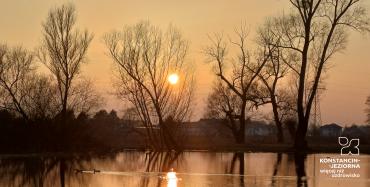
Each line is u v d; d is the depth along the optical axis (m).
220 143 105.38
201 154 82.94
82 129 88.06
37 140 78.81
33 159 69.19
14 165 60.22
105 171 53.59
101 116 102.06
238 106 108.38
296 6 80.19
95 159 71.25
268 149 89.56
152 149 93.75
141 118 93.19
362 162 64.38
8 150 75.19
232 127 103.81
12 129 76.31
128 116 106.19
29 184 43.66
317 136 104.75
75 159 70.88
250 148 92.88
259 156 76.50
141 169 55.91
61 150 82.44
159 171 53.56
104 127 105.62
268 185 42.44
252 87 101.25
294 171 53.69
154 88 92.38
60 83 83.25
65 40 83.94
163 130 92.75
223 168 56.91
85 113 88.25
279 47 87.62
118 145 105.12
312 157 72.88
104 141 100.69
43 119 79.94
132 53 91.75
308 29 79.88
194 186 41.75
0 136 74.88
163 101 92.75
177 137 93.75
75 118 85.88
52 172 52.75
